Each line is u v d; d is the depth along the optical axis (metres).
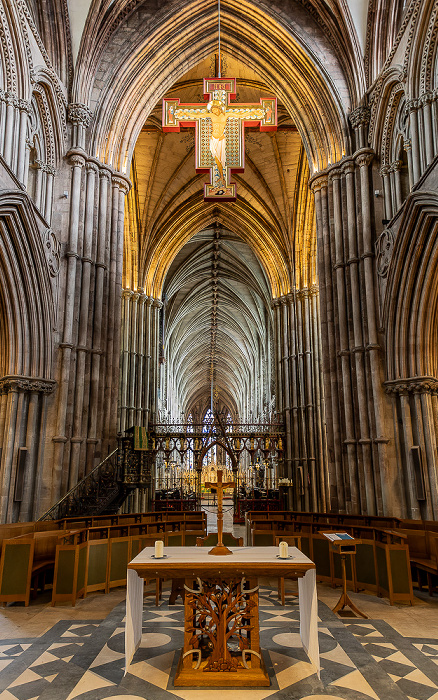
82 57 15.55
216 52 18.91
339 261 15.84
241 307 43.84
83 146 15.42
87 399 14.48
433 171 11.29
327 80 16.50
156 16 16.95
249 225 28.47
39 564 9.03
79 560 8.65
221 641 5.17
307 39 16.78
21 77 12.17
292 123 23.09
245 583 5.79
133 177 25.02
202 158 13.52
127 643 5.41
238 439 26.02
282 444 26.16
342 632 6.59
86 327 14.65
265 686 4.95
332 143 16.89
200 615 5.38
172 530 11.41
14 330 13.01
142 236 26.78
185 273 37.00
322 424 24.77
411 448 13.04
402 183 14.31
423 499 12.60
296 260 26.92
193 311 46.97
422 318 13.24
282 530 11.52
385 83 14.26
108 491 13.85
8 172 11.27
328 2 15.95
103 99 16.17
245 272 36.50
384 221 14.44
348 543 7.67
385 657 5.93
